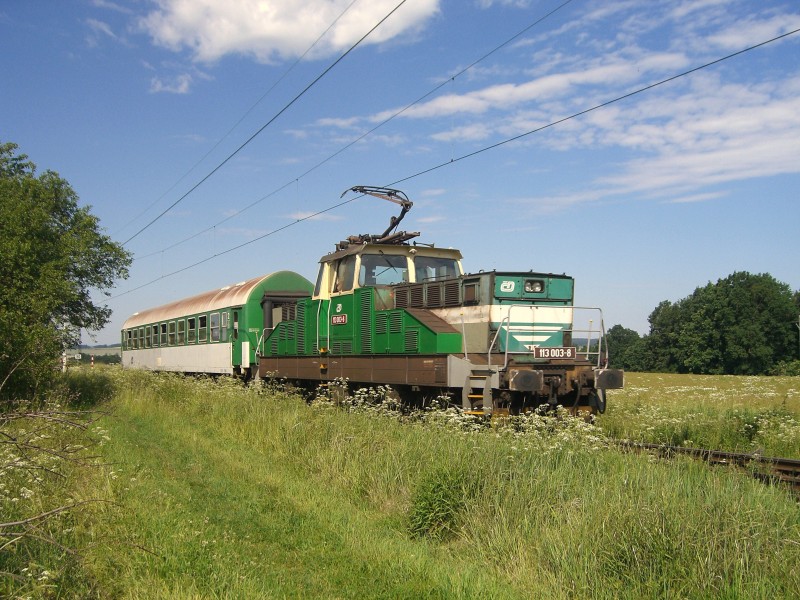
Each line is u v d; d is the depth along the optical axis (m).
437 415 11.02
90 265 21.81
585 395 13.68
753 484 7.32
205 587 5.80
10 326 15.62
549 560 6.15
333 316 17.39
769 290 73.06
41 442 9.41
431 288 14.91
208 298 27.78
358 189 17.97
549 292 13.88
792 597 5.02
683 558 5.52
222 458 11.35
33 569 5.46
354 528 7.61
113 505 7.70
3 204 18.66
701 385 39.47
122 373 26.42
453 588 5.77
